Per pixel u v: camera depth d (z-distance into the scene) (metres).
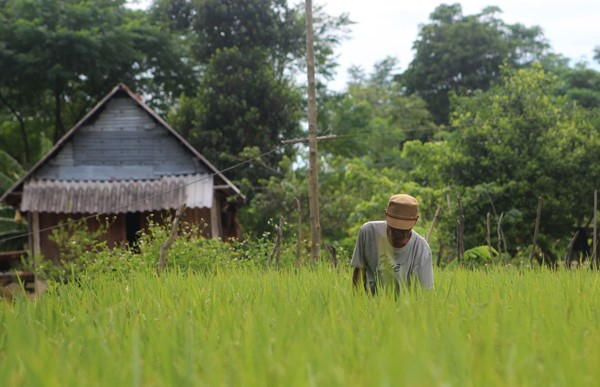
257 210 26.27
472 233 19.19
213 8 33.06
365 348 3.17
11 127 36.00
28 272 19.28
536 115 20.00
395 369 2.44
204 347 3.38
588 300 4.88
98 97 34.88
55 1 31.55
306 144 31.81
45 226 22.42
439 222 18.97
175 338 3.60
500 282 6.71
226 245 13.64
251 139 29.97
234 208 27.00
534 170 19.42
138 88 34.97
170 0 35.94
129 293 5.98
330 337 3.54
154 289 6.37
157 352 3.39
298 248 12.41
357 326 4.00
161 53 34.38
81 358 3.42
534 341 3.26
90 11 31.86
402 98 45.81
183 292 5.88
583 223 21.41
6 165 29.45
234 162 29.59
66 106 35.50
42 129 35.88
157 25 36.62
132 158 22.70
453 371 2.81
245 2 33.31
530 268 9.28
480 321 3.87
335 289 5.25
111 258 12.74
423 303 4.54
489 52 48.81
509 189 19.25
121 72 34.06
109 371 2.95
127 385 2.76
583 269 7.74
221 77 30.75
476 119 20.59
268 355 3.08
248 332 3.63
